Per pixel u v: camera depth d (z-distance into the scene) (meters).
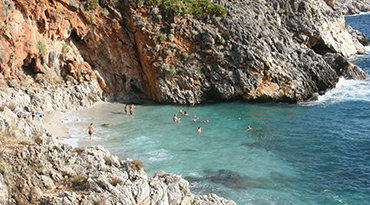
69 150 18.69
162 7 46.69
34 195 15.30
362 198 22.92
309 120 39.31
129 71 48.34
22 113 19.48
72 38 45.28
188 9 47.03
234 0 52.44
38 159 16.61
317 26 58.66
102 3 45.59
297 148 31.52
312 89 48.59
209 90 46.94
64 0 41.75
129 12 46.09
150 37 46.00
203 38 46.44
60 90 40.97
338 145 32.00
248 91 45.94
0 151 16.09
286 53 49.19
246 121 39.19
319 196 23.06
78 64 44.19
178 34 46.41
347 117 39.81
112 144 30.77
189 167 26.58
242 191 23.22
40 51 39.41
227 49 46.50
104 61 47.31
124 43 46.97
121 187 16.55
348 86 51.50
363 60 64.56
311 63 49.56
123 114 41.12
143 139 32.44
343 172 26.81
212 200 20.16
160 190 17.89
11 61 36.69
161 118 39.88
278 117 40.59
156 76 46.25
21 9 37.31
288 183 24.73
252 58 45.59
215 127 36.94
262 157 29.31
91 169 17.53
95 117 39.00
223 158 28.72
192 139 33.06
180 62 46.41
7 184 15.24
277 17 55.25
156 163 26.97
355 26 110.50
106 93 46.94
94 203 15.56
